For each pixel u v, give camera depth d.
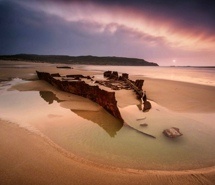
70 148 6.99
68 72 39.06
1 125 8.57
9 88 18.50
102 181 5.02
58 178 5.04
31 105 12.63
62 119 10.09
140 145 7.50
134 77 37.69
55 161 5.87
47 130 8.53
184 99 16.48
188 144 7.73
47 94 16.31
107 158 6.43
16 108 11.77
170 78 39.59
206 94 19.41
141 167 5.97
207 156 6.82
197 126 9.85
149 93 18.77
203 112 12.52
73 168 5.55
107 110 11.69
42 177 5.05
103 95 12.10
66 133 8.33
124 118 10.48
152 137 8.28
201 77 47.69
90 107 12.48
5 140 7.07
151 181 5.10
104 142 7.64
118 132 8.71
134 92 16.23
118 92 16.02
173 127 9.23
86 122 9.83
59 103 13.34
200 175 5.45
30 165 5.56
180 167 6.05
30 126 8.77
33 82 22.09
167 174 5.46
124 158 6.48
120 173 5.45
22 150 6.40
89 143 7.50
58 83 18.70
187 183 5.07
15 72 34.25
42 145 6.88
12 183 4.77
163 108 13.23
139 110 12.12
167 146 7.50
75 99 14.62
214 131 9.23
